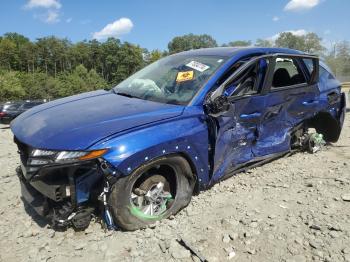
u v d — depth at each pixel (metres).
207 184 4.02
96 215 3.62
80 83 91.56
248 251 3.16
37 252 3.21
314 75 5.33
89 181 3.29
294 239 3.31
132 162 3.22
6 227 3.68
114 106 3.86
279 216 3.74
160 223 3.59
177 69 4.49
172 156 3.58
